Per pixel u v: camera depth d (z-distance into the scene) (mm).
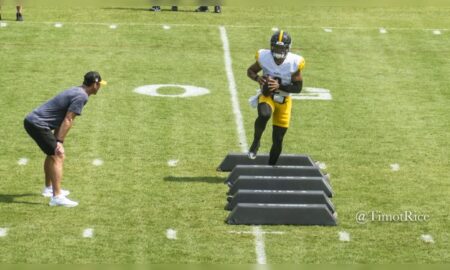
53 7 40312
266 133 27797
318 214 21453
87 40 36156
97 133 27312
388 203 22906
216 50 35688
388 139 27578
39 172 24406
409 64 34781
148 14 39844
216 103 30328
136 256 19828
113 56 34594
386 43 37000
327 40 37094
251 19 39750
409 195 23484
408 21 40219
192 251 20094
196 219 21672
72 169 24625
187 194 23141
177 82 32219
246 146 26734
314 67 34094
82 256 19766
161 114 29141
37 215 21688
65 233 20797
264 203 21969
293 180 22891
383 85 32500
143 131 27656
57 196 22234
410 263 19828
